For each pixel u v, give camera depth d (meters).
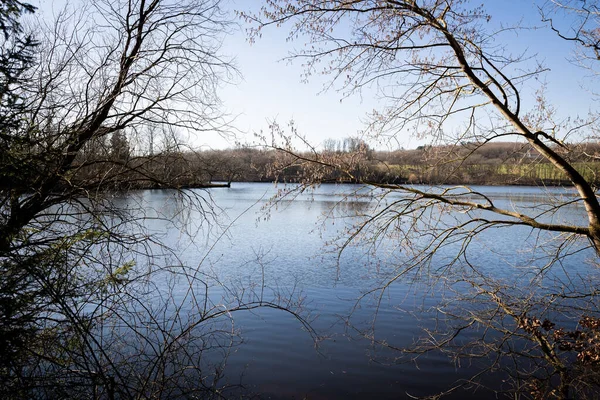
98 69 6.31
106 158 6.59
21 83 4.61
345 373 8.62
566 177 6.41
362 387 8.12
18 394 4.07
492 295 6.60
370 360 9.19
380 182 6.66
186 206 7.23
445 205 6.53
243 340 9.80
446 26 6.18
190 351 8.28
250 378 8.18
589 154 6.61
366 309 12.14
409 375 8.45
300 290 14.13
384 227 6.64
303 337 10.26
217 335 10.10
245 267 17.66
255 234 27.39
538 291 8.76
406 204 6.53
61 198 6.00
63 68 5.81
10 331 4.19
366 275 16.03
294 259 19.39
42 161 5.06
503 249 20.11
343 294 13.73
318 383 8.18
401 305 12.24
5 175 4.36
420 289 13.32
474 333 9.75
